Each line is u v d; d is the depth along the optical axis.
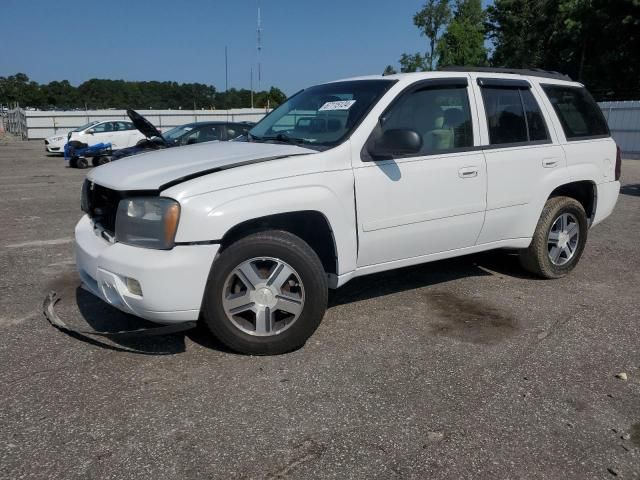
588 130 5.61
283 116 4.75
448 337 4.09
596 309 4.70
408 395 3.26
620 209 9.74
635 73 34.59
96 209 3.92
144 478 2.51
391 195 4.06
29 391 3.22
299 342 3.72
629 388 3.39
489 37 46.53
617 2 32.31
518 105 5.00
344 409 3.09
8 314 4.39
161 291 3.29
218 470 2.57
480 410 3.11
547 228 5.20
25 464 2.59
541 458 2.71
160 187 3.34
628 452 2.77
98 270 3.49
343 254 3.89
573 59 37.38
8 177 14.91
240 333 3.62
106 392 3.22
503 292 5.11
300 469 2.59
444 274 5.62
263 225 3.69
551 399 3.25
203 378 3.40
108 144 18.64
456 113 4.55
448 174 4.36
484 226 4.71
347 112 4.17
